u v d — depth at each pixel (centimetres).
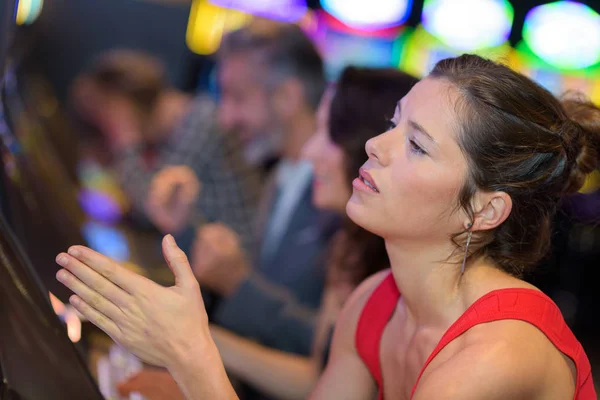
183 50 381
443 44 449
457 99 90
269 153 221
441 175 89
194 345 83
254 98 209
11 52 109
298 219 186
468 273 95
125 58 284
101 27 358
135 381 109
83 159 262
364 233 149
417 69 449
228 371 164
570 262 375
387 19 432
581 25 460
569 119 99
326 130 157
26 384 79
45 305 90
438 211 91
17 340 81
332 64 423
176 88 378
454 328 89
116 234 204
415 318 101
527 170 92
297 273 179
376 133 146
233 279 180
